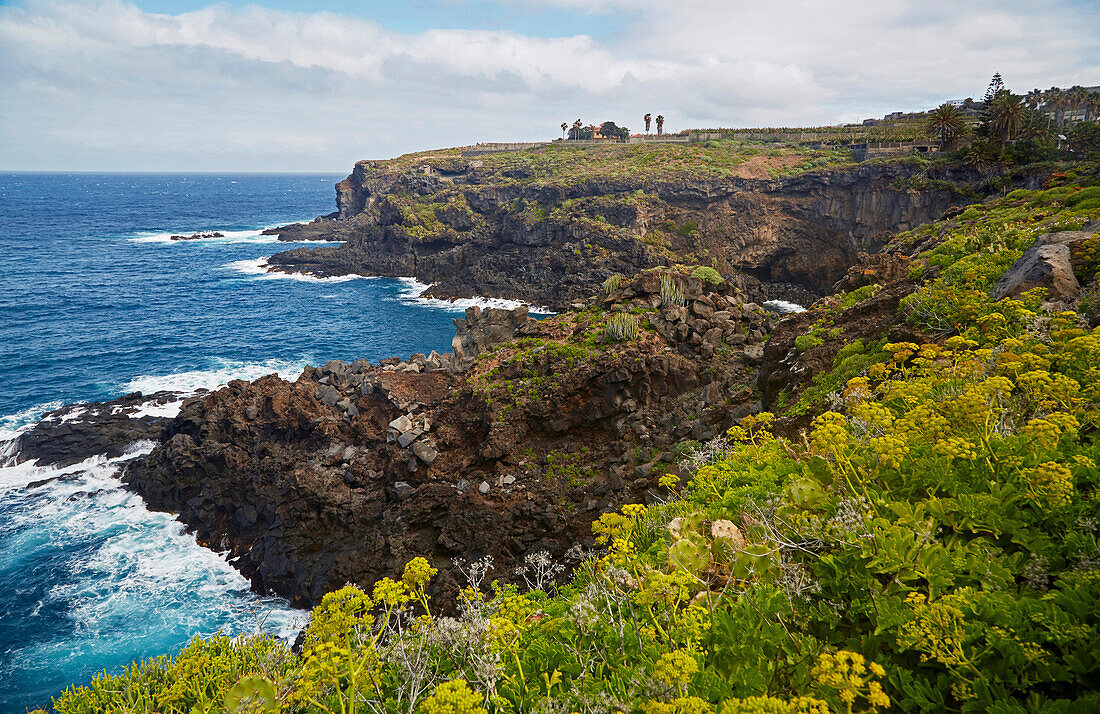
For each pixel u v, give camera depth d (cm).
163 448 3288
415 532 2648
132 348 5688
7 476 3366
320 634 650
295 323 6744
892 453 737
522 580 2284
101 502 3150
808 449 961
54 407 4306
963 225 3144
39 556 2745
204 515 2962
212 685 850
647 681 523
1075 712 428
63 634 2312
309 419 3125
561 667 612
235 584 2628
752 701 438
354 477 2839
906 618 545
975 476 711
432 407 3064
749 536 766
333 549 2644
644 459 2598
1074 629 477
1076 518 601
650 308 3384
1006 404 834
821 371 1975
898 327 1770
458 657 651
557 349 3027
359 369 3516
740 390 2723
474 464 2812
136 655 2225
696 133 12694
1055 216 2438
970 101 13250
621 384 2841
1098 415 753
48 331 6184
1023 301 1367
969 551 614
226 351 5684
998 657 498
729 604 662
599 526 902
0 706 2011
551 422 2856
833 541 670
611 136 14212
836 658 471
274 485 2914
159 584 2602
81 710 909
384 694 634
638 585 719
